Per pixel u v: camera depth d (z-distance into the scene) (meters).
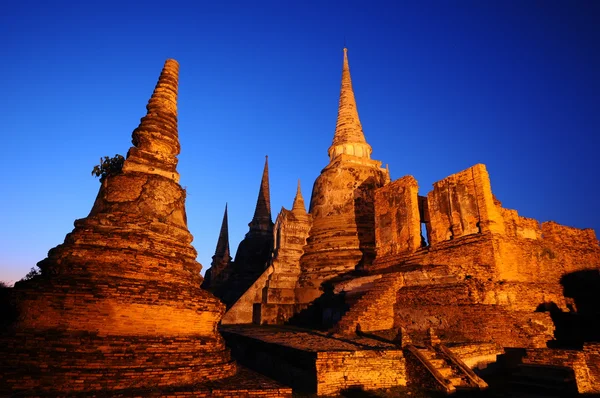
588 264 22.28
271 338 19.02
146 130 13.46
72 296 9.78
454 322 16.97
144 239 11.59
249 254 42.16
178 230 12.94
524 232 20.53
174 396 9.19
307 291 28.30
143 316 10.45
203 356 11.06
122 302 10.22
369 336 17.83
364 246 28.95
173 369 10.09
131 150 13.13
